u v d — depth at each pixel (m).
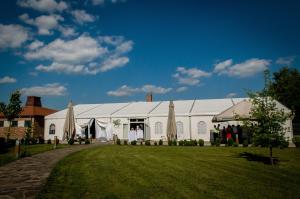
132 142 24.05
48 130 34.59
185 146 21.88
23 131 35.84
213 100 35.72
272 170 11.38
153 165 12.23
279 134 12.75
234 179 9.52
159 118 31.44
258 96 13.05
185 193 7.70
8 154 15.84
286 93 44.47
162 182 8.88
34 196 7.00
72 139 24.80
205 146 21.52
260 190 8.12
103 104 40.72
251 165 12.52
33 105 41.12
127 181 8.93
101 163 12.54
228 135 23.17
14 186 8.02
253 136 13.22
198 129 30.14
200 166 12.13
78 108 39.16
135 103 39.00
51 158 14.22
